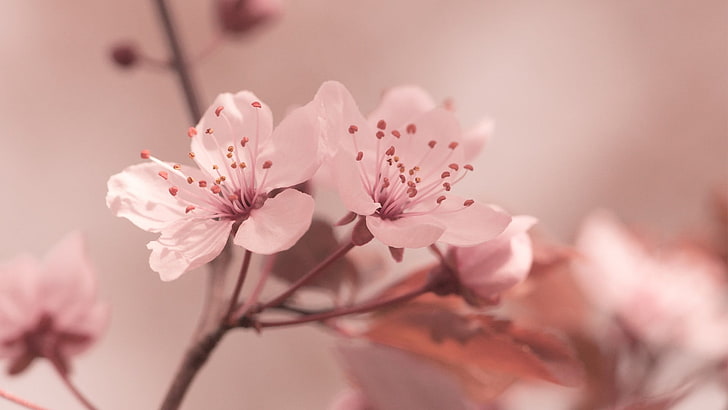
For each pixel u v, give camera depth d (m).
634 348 0.28
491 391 0.24
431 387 0.23
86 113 0.61
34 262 0.25
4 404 0.31
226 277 0.23
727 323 0.28
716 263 0.29
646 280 0.28
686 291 0.28
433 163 0.22
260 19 0.28
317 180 0.23
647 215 0.60
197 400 0.55
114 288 0.57
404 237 0.21
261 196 0.21
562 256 0.24
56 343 0.24
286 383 0.55
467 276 0.22
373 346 0.24
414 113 0.23
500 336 0.23
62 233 0.58
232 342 0.56
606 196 0.60
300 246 0.23
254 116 0.22
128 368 0.56
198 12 0.59
